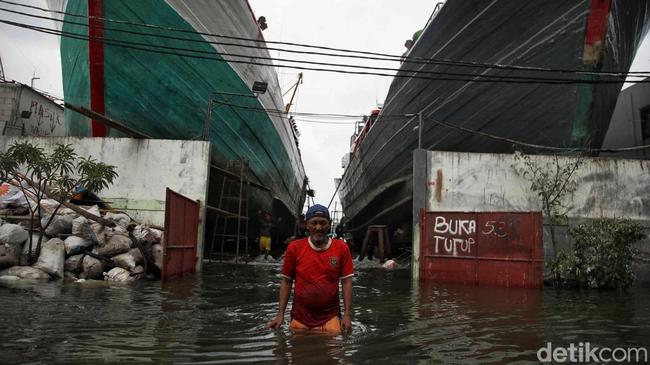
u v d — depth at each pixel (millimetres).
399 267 14906
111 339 3711
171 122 14648
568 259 9234
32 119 18906
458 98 13625
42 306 5152
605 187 10758
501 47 12375
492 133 13102
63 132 21047
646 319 5223
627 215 10680
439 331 4359
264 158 19922
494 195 10766
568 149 11609
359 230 23844
